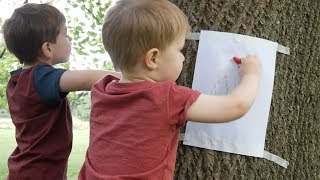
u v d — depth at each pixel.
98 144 1.56
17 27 2.09
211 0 1.87
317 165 2.06
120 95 1.53
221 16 1.86
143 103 1.48
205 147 1.82
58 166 2.10
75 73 1.95
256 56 1.79
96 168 1.54
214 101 1.50
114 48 1.54
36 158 2.05
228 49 1.82
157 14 1.48
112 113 1.55
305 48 1.99
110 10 1.57
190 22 1.89
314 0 2.01
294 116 1.97
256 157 1.85
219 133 1.82
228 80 1.80
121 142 1.50
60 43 2.15
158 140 1.47
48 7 2.16
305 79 1.99
